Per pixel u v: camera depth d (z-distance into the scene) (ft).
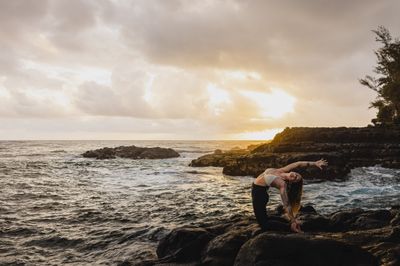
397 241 22.44
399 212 30.71
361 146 100.42
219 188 76.64
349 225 28.55
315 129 118.83
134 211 51.31
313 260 19.01
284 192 21.89
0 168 127.44
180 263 24.98
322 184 77.61
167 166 139.54
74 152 262.88
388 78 156.66
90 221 45.14
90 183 87.25
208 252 23.57
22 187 78.43
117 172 115.96
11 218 46.78
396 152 95.81
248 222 28.66
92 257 31.35
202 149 335.88
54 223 44.06
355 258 19.20
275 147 104.32
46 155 222.69
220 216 47.70
